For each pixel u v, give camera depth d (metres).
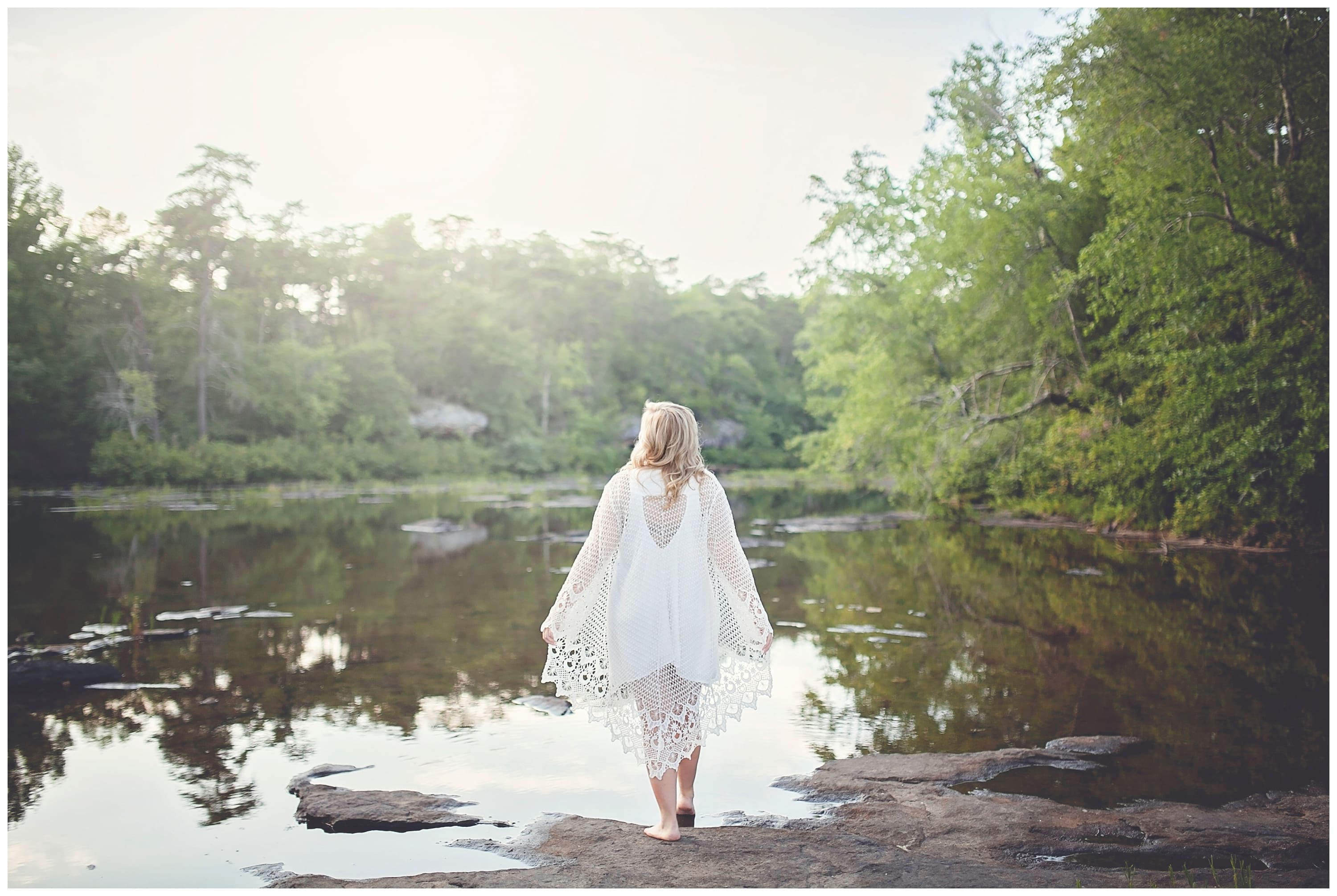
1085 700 5.48
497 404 55.62
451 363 56.25
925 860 3.14
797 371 72.00
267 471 40.41
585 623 3.40
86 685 5.87
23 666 5.87
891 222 20.58
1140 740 4.69
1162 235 12.40
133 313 40.56
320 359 45.88
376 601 9.11
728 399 66.56
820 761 4.43
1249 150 12.76
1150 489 15.20
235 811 3.76
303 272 50.75
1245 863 3.18
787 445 26.20
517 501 29.89
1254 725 4.95
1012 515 19.58
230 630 7.63
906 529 17.30
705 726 3.45
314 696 5.63
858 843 3.28
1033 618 8.21
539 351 60.22
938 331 20.08
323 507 25.50
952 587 10.05
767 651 3.46
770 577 10.87
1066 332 17.28
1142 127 12.81
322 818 3.61
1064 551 13.33
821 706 5.40
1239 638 7.25
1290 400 12.20
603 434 60.12
